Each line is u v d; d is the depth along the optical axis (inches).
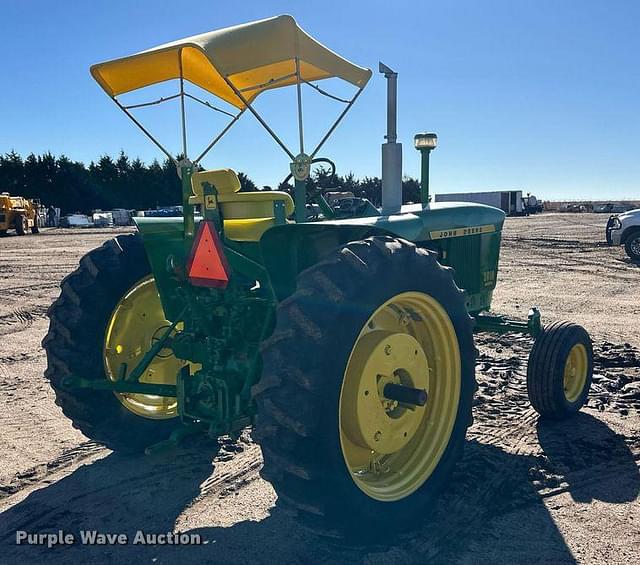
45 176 2269.9
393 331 121.6
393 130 158.9
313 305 101.8
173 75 156.4
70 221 1695.4
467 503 127.3
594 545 112.0
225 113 179.3
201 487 138.8
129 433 153.3
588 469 142.2
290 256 122.7
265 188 163.6
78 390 148.5
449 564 106.9
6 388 212.7
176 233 147.4
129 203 2335.1
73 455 157.2
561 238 866.8
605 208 2561.5
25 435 170.2
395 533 113.6
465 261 183.8
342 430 114.4
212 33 125.5
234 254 128.3
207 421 126.6
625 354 233.8
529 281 443.5
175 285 146.6
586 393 177.5
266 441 101.0
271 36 121.0
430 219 166.9
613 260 577.6
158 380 165.8
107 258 155.2
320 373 99.2
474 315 193.2
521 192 2020.2
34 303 390.0
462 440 128.0
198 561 110.3
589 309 332.2
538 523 119.6
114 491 137.6
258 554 112.0
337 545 113.4
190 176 135.1
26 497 135.6
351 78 142.3
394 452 123.8
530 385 168.1
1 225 1075.9
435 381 128.0
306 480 100.3
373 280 106.5
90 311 149.7
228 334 128.0
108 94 149.9
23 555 113.7
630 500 128.1
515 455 149.5
